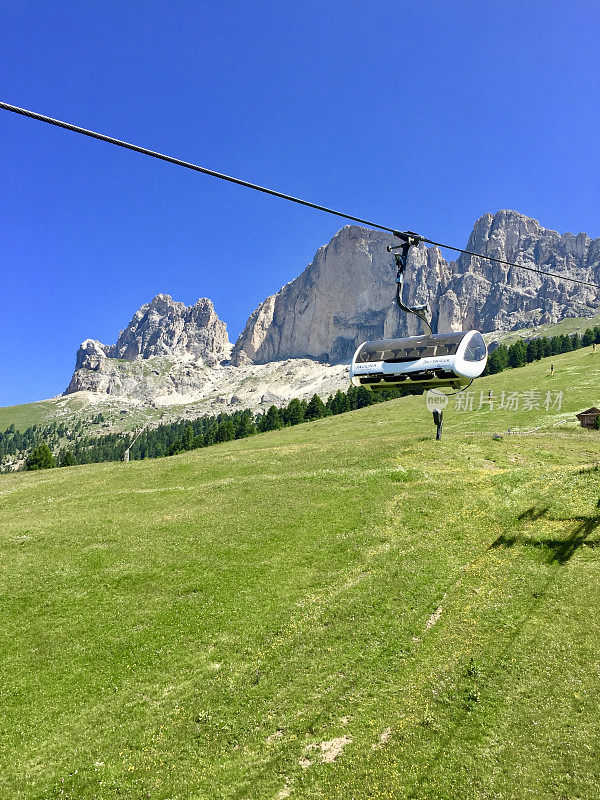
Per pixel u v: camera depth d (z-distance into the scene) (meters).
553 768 16.75
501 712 19.61
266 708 22.34
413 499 42.31
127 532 41.06
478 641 24.25
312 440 93.69
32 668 25.89
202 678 24.66
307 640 26.41
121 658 26.44
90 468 72.25
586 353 134.00
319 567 33.72
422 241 16.75
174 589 32.41
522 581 28.77
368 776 17.88
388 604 28.56
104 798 18.62
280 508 43.47
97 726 22.16
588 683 20.17
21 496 57.91
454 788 16.72
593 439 63.53
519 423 79.00
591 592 26.31
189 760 20.06
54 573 34.94
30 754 20.81
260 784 18.50
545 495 39.50
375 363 19.06
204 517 43.00
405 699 21.45
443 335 19.31
